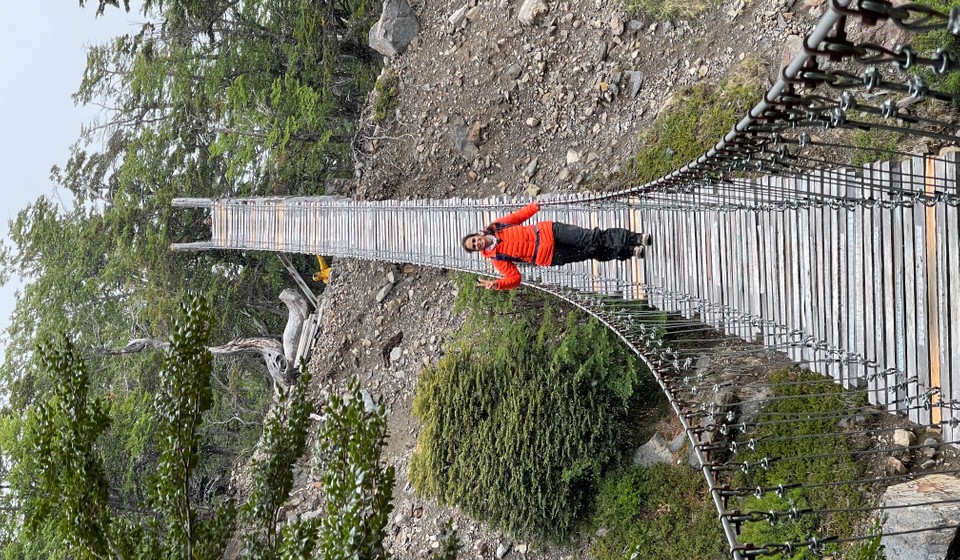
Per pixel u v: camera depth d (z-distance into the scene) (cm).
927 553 557
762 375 837
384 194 1580
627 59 1177
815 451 729
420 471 1148
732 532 382
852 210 579
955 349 485
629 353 963
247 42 1870
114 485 1719
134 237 1950
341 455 470
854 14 215
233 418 1992
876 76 236
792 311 653
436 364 1292
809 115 310
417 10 1630
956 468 608
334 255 1530
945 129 668
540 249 784
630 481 925
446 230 1265
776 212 666
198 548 535
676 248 820
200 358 528
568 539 964
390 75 1653
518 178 1318
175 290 1958
